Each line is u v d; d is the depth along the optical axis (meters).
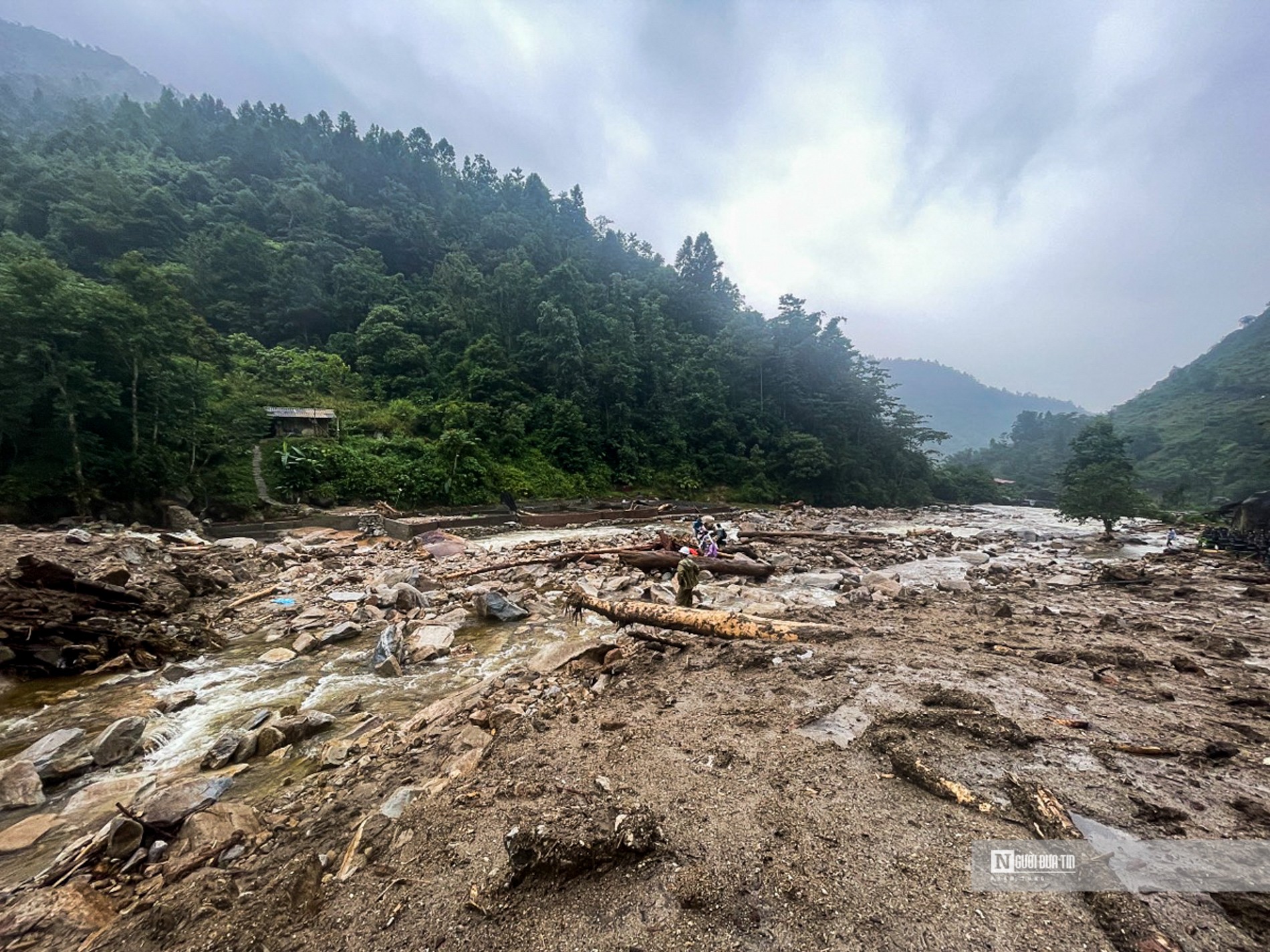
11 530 14.06
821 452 52.97
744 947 2.32
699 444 54.41
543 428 44.84
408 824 3.48
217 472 25.14
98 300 20.31
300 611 10.39
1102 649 6.66
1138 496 24.22
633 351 54.84
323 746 5.29
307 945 2.56
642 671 6.43
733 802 3.41
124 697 6.59
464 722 5.31
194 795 4.10
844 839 2.98
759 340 61.91
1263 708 4.79
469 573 13.63
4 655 6.92
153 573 10.84
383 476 31.38
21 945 2.71
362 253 59.38
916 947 2.25
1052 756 3.89
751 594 11.00
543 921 2.54
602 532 25.78
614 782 3.76
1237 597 10.70
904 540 22.47
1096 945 2.21
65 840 3.95
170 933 2.71
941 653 6.56
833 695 5.22
